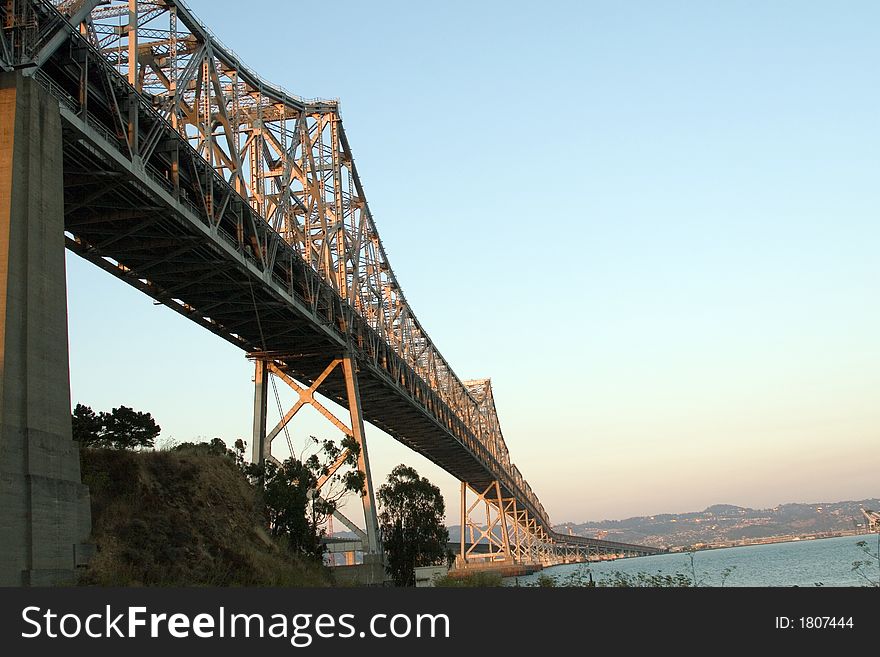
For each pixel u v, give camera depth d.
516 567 173.75
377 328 84.94
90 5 36.75
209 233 46.28
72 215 43.28
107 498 41.44
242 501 53.97
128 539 38.66
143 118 41.03
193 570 39.62
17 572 26.80
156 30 45.00
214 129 52.69
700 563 183.00
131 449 50.41
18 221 29.48
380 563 66.12
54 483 28.81
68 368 30.75
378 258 87.50
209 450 57.78
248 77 58.78
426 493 79.94
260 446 70.12
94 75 37.34
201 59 48.03
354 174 79.38
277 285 56.94
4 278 28.44
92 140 35.22
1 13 31.61
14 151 29.88
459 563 164.75
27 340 28.61
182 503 46.41
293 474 61.62
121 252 47.84
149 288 53.75
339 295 71.19
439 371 127.19
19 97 30.70
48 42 33.53
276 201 61.59
